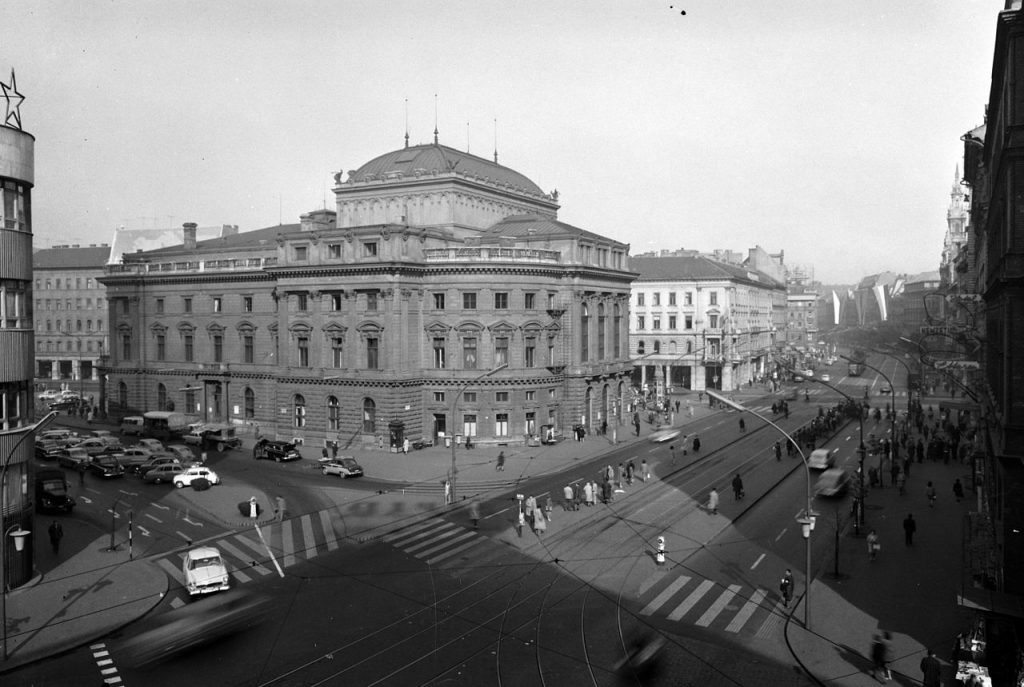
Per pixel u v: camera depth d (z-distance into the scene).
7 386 35.94
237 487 58.41
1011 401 28.84
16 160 36.00
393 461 67.81
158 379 92.62
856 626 31.50
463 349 74.50
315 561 40.34
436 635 30.28
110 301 97.56
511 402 74.88
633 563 40.22
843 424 95.31
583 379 80.88
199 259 96.19
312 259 77.06
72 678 26.84
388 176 89.75
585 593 35.44
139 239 140.12
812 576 38.25
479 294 73.88
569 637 30.17
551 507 51.78
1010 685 26.42
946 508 52.59
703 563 40.31
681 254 161.88
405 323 73.25
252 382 84.69
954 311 100.56
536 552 42.06
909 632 30.84
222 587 35.69
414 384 73.94
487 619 32.06
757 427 92.69
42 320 144.38
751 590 36.06
